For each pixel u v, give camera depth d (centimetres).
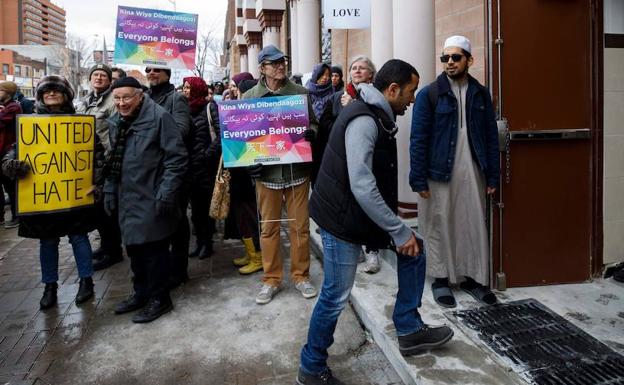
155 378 294
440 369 263
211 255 526
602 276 376
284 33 1156
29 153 369
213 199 434
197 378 293
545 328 303
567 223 362
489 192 330
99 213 437
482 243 335
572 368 261
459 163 330
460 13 400
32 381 292
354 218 242
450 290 349
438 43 439
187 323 364
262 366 304
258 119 373
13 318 380
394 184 251
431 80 423
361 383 283
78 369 305
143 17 418
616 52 357
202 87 478
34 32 9825
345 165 241
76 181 387
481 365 266
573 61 347
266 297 393
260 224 405
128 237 356
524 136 343
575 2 342
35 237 382
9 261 527
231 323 362
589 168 360
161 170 357
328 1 446
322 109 475
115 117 377
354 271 254
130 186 350
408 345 274
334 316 256
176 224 371
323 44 884
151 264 368
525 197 354
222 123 372
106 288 441
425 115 327
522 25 338
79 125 385
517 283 363
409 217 434
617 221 375
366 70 371
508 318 317
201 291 425
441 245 339
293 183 387
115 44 414
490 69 337
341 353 317
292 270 412
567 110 350
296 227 400
